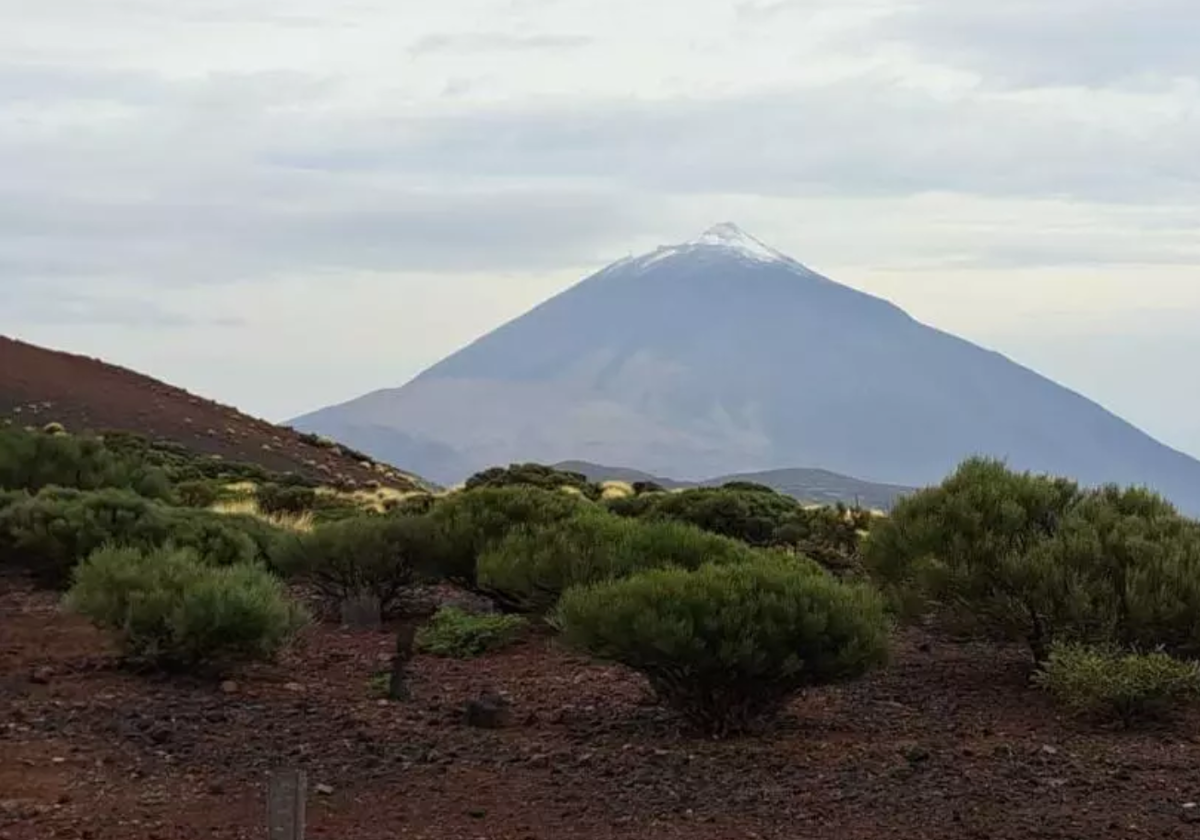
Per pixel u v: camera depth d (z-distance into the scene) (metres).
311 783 8.84
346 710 11.14
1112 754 9.70
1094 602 12.24
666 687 10.54
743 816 8.15
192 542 18.16
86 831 7.63
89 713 10.66
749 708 10.41
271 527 20.78
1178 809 8.29
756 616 10.19
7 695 11.31
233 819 8.00
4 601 16.80
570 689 12.16
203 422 73.62
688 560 14.64
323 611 16.92
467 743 9.98
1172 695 10.77
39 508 18.36
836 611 10.34
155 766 9.17
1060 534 13.08
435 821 8.06
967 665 13.32
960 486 14.08
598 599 10.41
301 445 75.81
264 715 10.83
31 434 26.12
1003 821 8.02
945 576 12.85
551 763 9.38
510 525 16.78
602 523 15.68
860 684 12.31
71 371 78.44
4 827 7.65
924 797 8.51
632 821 8.05
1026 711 11.28
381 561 16.38
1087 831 7.84
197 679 12.23
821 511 25.06
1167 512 14.08
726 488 29.95
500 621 14.69
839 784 8.80
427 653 14.12
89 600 12.70
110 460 26.88
